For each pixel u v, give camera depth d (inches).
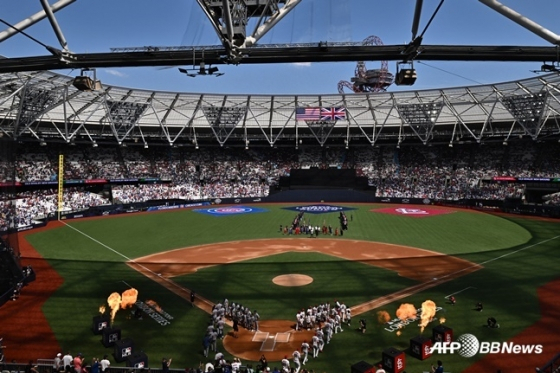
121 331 1027.3
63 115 3275.1
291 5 756.6
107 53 816.3
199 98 3577.8
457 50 776.9
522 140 3624.5
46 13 737.6
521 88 3053.6
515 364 839.7
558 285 1331.2
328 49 783.7
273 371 787.4
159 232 2391.7
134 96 3346.5
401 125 3890.3
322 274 1494.8
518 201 3334.2
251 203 3890.3
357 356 887.7
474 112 3634.4
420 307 1152.2
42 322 1090.7
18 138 3142.2
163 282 1422.2
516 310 1122.0
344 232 2329.0
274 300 1234.0
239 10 737.6
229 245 2010.3
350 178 4151.1
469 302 1187.9
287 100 3745.1
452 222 2672.2
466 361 856.9
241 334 1004.6
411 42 744.3
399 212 3189.0
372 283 1381.6
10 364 808.3
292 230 2308.1
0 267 1342.3
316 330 932.0
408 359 871.1
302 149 4589.1
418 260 1679.4
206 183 4111.7
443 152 4261.8
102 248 1966.0
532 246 1915.6
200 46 799.7
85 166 3688.5
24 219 2603.3
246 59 801.6
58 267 1625.2
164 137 3993.6
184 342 968.3
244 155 4512.8
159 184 3946.9
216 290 1331.2
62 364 821.9
